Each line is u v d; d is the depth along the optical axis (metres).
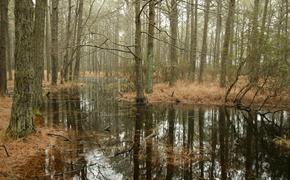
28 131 8.96
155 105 17.39
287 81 16.11
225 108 16.78
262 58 16.41
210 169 7.72
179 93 19.33
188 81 23.88
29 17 8.53
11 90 21.38
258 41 16.22
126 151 8.89
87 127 11.77
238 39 18.00
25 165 7.26
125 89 23.66
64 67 30.97
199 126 12.68
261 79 17.48
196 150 9.30
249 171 7.67
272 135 11.48
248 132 11.89
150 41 19.39
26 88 8.77
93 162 7.83
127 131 11.35
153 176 7.11
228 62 20.16
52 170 7.10
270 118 14.55
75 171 7.14
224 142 10.39
